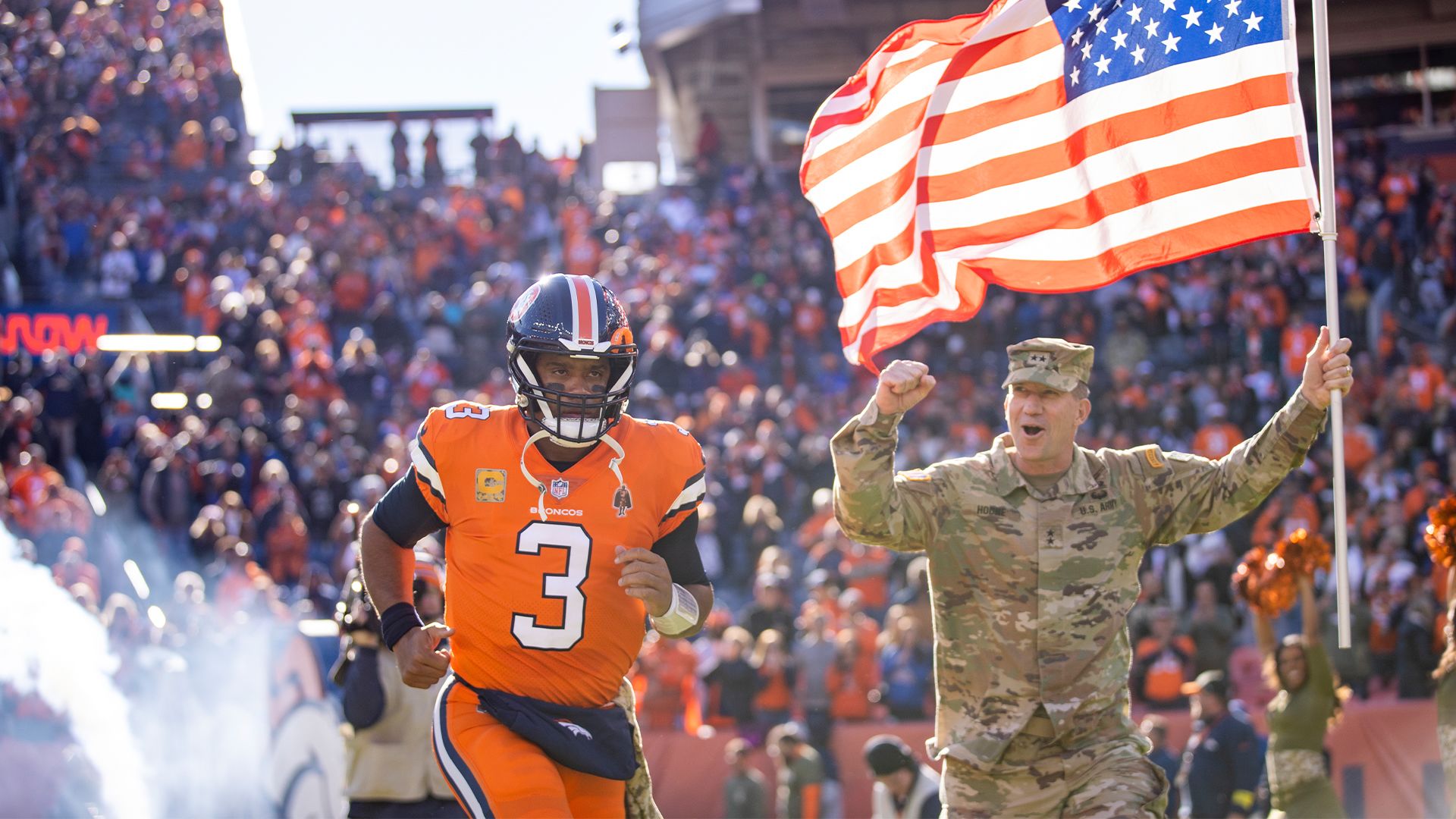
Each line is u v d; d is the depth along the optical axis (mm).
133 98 29234
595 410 3848
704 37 27578
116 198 25438
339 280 21891
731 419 18156
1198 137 5145
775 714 11211
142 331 20266
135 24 31062
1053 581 4336
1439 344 21297
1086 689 4320
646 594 3713
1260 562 6879
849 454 4223
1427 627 12070
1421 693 11906
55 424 17062
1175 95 5188
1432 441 17781
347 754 6098
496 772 3680
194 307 21625
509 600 3822
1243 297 21031
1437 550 5359
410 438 18062
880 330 5613
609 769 3814
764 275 22953
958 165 5473
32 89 29094
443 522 3984
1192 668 11734
